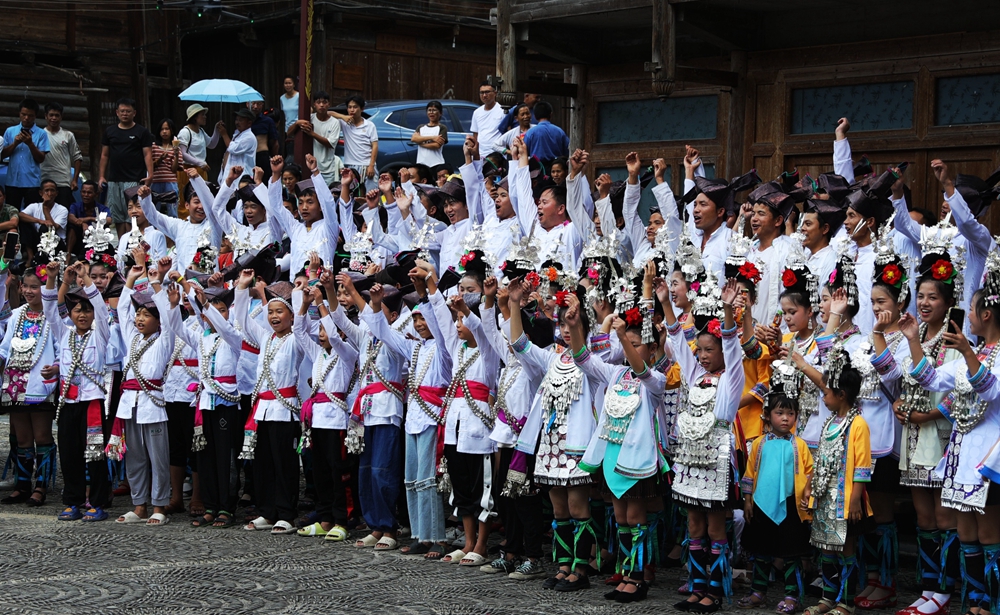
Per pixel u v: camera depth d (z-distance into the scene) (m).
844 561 6.41
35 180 14.75
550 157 10.53
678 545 7.80
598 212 8.91
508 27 11.60
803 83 11.04
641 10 11.00
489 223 9.42
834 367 6.45
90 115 19.23
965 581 6.25
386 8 19.78
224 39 22.03
